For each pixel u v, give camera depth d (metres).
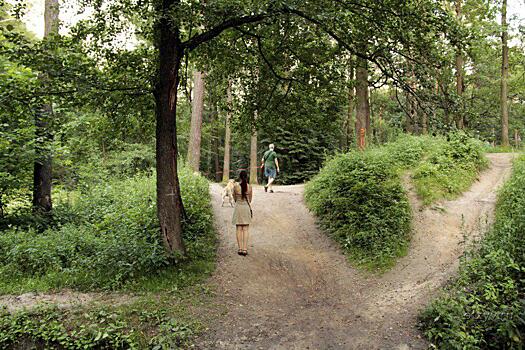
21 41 6.93
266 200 13.17
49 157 11.11
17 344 5.00
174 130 7.65
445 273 6.46
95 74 7.38
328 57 9.17
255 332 5.32
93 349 4.89
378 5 7.07
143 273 6.93
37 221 10.44
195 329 5.28
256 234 9.80
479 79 25.97
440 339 4.66
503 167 12.45
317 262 8.11
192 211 9.96
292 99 10.27
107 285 6.50
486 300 4.90
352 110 20.36
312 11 6.92
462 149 12.03
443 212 9.01
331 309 6.05
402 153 12.26
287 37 9.03
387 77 7.96
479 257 5.69
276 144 23.91
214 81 11.12
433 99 7.39
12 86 7.04
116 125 8.69
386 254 7.69
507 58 20.58
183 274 7.01
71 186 14.21
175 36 7.45
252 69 10.36
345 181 10.61
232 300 6.32
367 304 6.07
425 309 5.26
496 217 7.79
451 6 18.34
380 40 7.50
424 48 7.40
